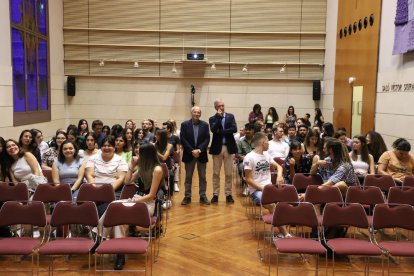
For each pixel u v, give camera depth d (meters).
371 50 8.83
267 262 4.27
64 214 3.85
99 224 3.95
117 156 5.30
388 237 5.04
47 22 10.91
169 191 6.33
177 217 5.86
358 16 9.63
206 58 12.55
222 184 8.32
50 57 11.21
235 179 8.84
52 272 3.85
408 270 4.12
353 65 9.92
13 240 3.74
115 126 7.10
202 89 12.68
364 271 4.05
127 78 12.60
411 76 7.15
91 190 4.57
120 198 4.63
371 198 4.63
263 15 12.43
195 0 12.42
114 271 3.80
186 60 12.17
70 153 5.17
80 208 3.87
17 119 8.77
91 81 12.56
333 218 3.88
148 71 12.59
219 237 5.02
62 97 12.22
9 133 8.32
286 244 3.64
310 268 4.13
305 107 12.66
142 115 12.71
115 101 12.64
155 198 4.48
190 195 6.67
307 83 12.59
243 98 12.67
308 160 5.51
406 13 7.14
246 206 6.49
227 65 12.59
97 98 12.62
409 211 3.90
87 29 12.38
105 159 5.22
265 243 4.82
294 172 5.51
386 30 8.18
